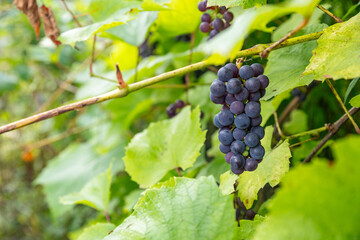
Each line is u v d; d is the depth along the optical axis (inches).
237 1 26.1
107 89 41.7
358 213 18.3
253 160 23.6
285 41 24.7
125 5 30.6
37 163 96.9
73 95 80.0
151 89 47.7
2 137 94.6
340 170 18.3
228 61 33.8
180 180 24.3
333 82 31.8
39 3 33.7
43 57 60.9
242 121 23.2
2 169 97.7
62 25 50.8
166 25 34.2
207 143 38.2
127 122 50.1
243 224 24.0
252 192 26.1
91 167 56.1
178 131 31.5
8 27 72.1
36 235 95.6
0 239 94.9
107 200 32.8
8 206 98.0
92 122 66.0
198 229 22.6
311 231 18.7
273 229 19.1
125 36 34.2
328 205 18.5
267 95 26.9
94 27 28.8
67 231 86.0
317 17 30.1
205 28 29.8
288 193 18.8
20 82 74.2
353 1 30.0
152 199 24.2
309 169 18.5
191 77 42.6
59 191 57.8
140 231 23.5
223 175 27.0
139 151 31.9
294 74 27.0
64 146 82.9
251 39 32.8
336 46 23.8
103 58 56.2
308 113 35.4
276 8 18.9
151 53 43.8
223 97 24.1
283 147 26.7
